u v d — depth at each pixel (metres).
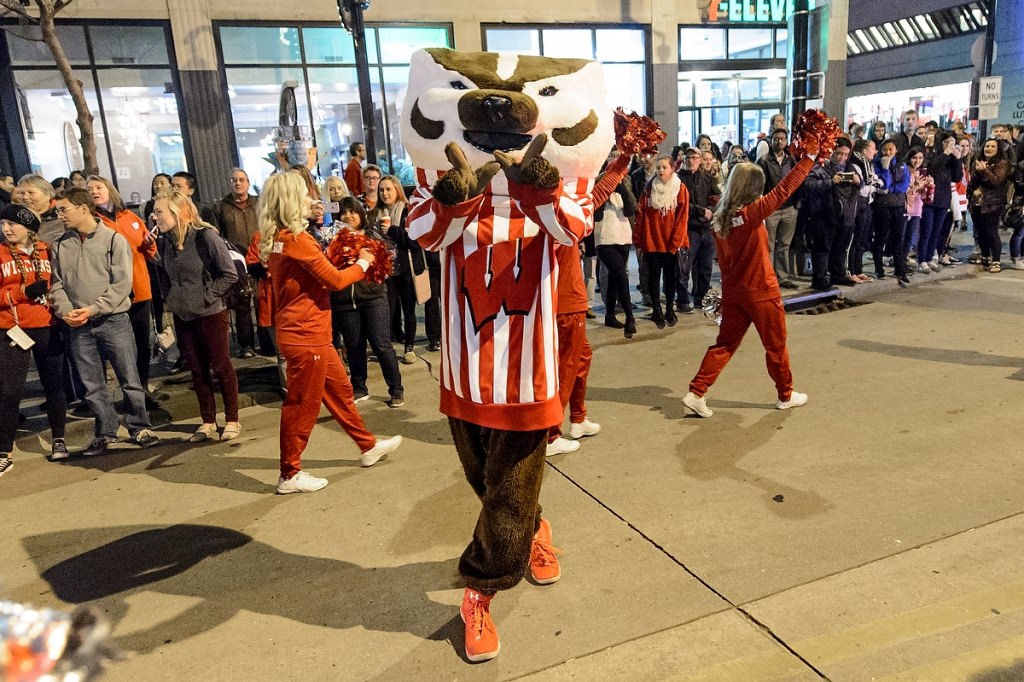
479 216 2.33
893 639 2.53
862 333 6.64
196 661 2.67
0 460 4.68
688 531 3.34
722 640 2.58
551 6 13.55
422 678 2.50
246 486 4.25
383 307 5.32
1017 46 23.42
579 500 3.72
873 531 3.24
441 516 3.69
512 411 2.38
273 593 3.09
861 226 8.53
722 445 4.31
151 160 11.80
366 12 12.41
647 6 14.21
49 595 3.18
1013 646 2.46
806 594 2.81
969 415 4.51
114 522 3.88
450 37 13.05
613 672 2.46
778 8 14.44
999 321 6.73
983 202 9.06
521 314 2.34
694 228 7.68
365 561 3.29
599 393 5.45
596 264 7.92
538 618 2.78
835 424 4.51
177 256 4.77
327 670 2.57
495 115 2.21
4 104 10.85
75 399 5.82
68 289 4.64
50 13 6.77
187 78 11.52
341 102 12.71
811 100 10.26
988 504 3.41
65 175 11.48
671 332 7.16
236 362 6.34
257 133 12.32
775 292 4.50
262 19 11.86
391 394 5.46
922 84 31.48
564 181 2.45
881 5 32.59
